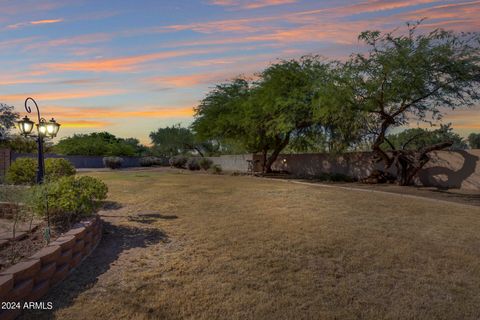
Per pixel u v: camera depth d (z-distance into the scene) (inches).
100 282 151.1
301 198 430.6
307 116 859.4
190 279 156.1
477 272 172.6
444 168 671.8
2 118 1229.1
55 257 148.0
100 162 1802.4
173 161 1683.1
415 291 148.3
